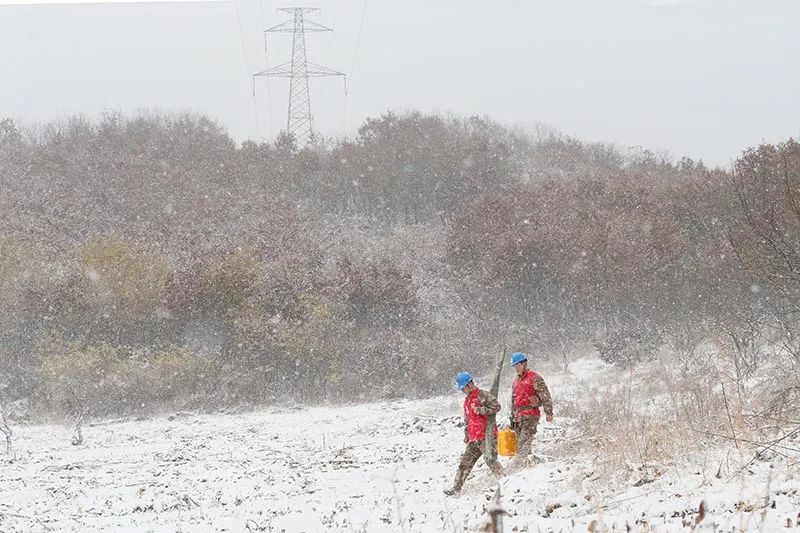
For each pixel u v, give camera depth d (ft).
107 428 97.76
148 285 135.74
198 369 117.70
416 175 260.01
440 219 247.29
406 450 59.21
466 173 255.29
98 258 138.00
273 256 167.12
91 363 116.47
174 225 194.39
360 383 119.14
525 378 41.96
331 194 260.62
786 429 32.45
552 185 214.28
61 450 77.56
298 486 45.62
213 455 67.62
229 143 281.33
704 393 43.60
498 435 37.37
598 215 170.71
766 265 45.52
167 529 30.58
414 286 154.81
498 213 190.49
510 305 156.46
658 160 304.30
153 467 61.67
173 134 279.28
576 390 82.28
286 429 87.66
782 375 47.67
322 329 128.16
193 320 134.72
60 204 205.57
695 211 158.30
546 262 154.61
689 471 27.96
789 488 22.27
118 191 218.59
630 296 136.46
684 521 19.66
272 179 258.37
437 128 298.76
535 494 30.25
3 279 132.36
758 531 18.08
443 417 80.48
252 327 125.29
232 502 41.27
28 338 127.24
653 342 104.17
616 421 45.39
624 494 26.21
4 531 33.94
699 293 118.93
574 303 147.13
